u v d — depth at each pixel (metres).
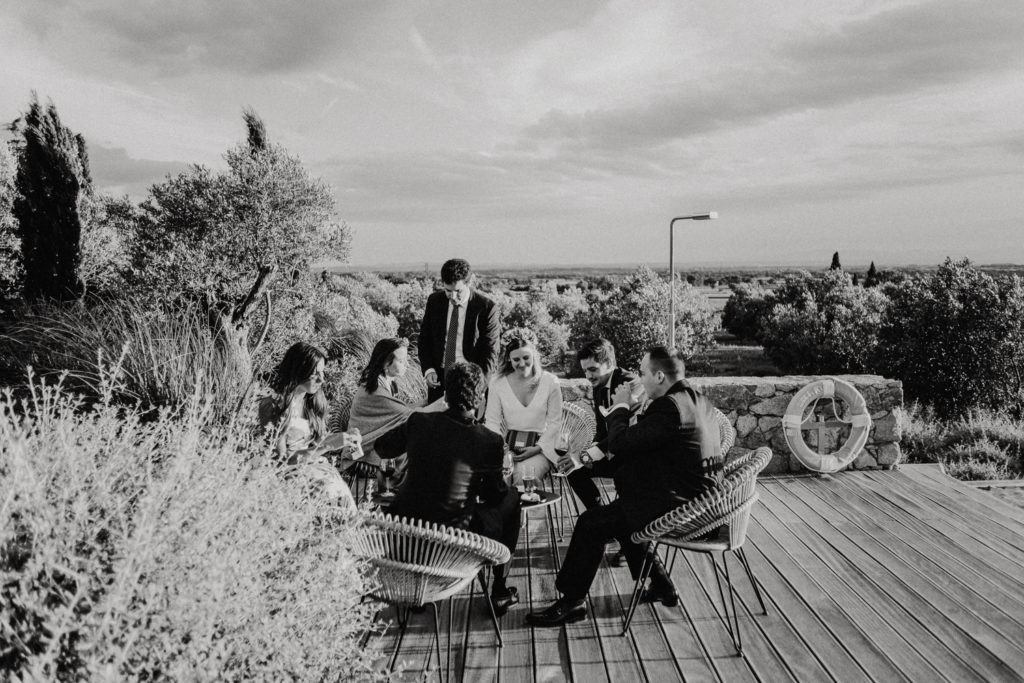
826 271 48.81
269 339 9.74
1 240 11.30
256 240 10.89
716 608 3.28
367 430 3.88
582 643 2.98
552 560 3.90
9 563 1.54
